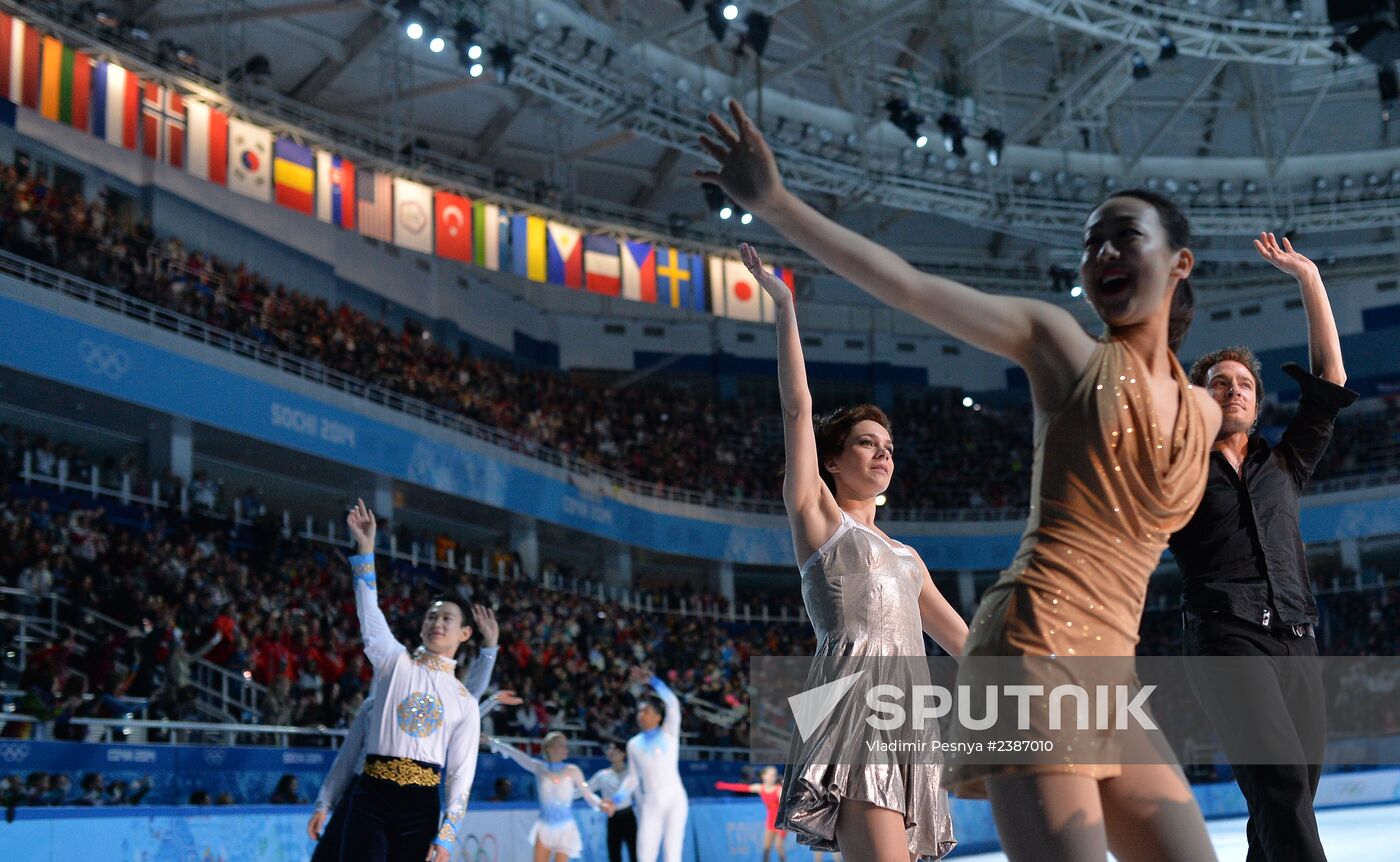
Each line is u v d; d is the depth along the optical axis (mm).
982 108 25938
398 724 5309
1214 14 23375
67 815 7871
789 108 26016
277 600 19609
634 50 23781
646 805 9539
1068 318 2264
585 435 32594
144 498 20812
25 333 19078
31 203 21094
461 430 27969
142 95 19672
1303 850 3459
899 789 3307
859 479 3641
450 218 23656
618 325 37000
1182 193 29406
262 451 24250
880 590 3443
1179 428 2262
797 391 3355
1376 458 34812
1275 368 37438
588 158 31750
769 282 3314
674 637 28844
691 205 34094
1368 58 10312
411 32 19797
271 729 14398
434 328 32688
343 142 23953
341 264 30172
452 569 26250
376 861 5195
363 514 5574
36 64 18203
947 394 39250
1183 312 2428
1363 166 29422
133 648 15547
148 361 21062
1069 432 2244
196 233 26578
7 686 15039
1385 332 36688
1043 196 28266
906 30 27922
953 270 35625
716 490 34219
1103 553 2232
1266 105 30500
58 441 22016
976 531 35688
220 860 9023
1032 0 23094
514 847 11602
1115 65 27672
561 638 24281
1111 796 2289
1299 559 3785
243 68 23234
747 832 14602
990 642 2281
